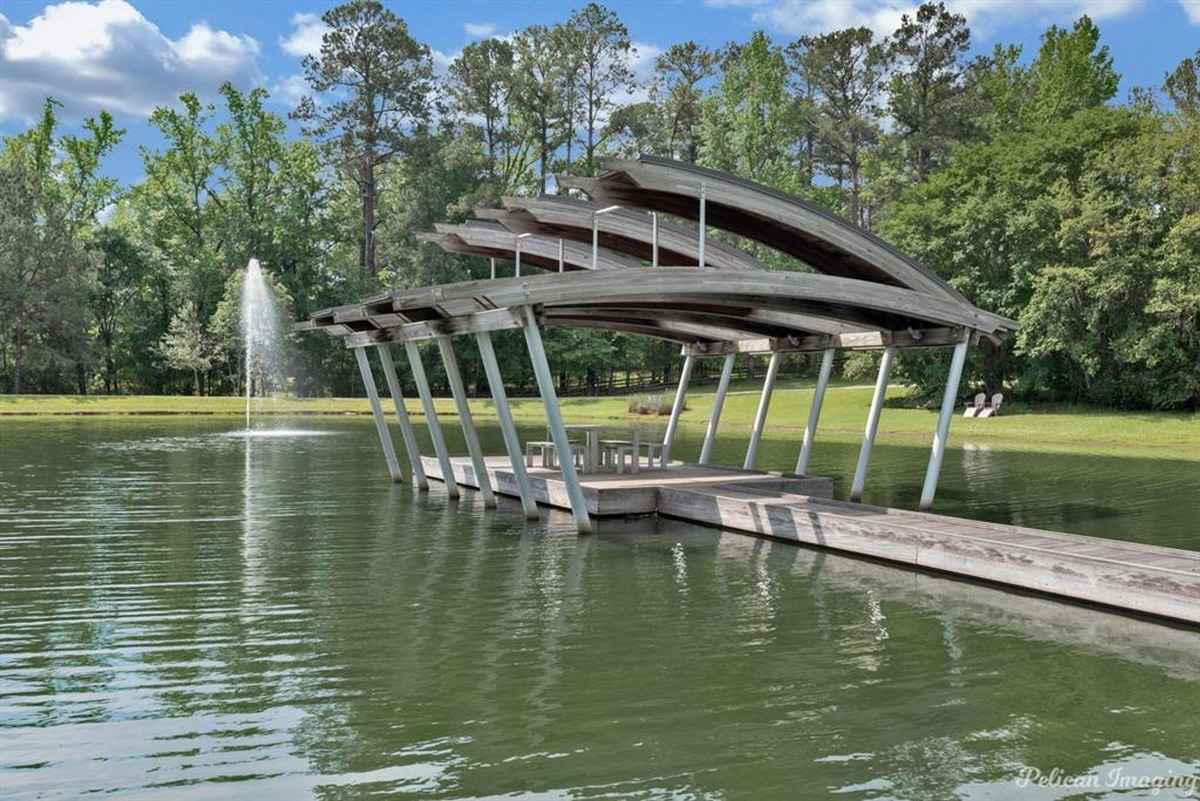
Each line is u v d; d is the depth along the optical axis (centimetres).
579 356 5722
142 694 648
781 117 5228
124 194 6369
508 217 1491
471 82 6172
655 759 545
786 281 1227
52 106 5897
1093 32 4772
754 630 813
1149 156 3409
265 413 4500
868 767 537
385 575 1024
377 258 6575
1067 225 3472
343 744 564
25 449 2512
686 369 1877
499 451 2556
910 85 5803
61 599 908
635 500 1443
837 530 1160
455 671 699
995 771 533
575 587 972
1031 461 2377
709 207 1348
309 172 6144
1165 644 778
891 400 4381
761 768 534
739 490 1435
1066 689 668
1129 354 3403
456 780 516
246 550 1159
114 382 6038
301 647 758
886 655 745
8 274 4859
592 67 6394
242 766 532
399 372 5841
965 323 1335
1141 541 1228
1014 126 5212
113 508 1491
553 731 586
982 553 993
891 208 4750
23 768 527
